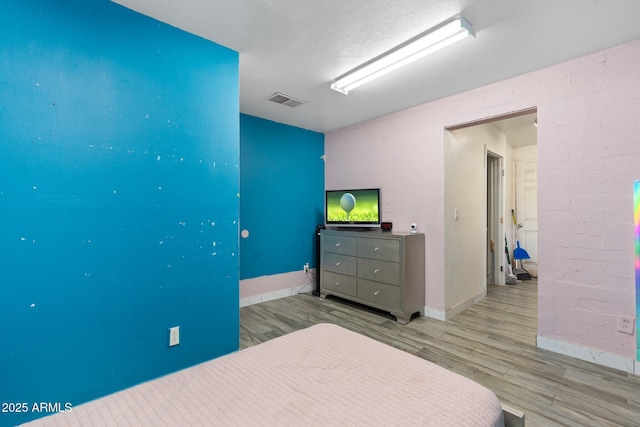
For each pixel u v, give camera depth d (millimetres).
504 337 2646
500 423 940
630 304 2041
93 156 1598
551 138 2365
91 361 1600
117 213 1678
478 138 3812
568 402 1736
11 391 1393
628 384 1903
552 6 1679
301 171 4180
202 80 2008
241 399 976
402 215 3461
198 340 1991
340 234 3629
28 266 1425
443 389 1017
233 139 2160
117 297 1681
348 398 976
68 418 883
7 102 1368
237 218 2184
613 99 2105
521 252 5043
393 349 1329
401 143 3457
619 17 1765
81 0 1559
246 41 2059
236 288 2180
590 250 2201
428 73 2500
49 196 1476
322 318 3150
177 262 1903
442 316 3094
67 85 1520
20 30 1398
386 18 1806
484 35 1960
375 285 3232
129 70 1711
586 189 2215
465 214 3506
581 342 2236
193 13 1755
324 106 3301
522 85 2516
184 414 904
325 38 2023
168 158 1861
